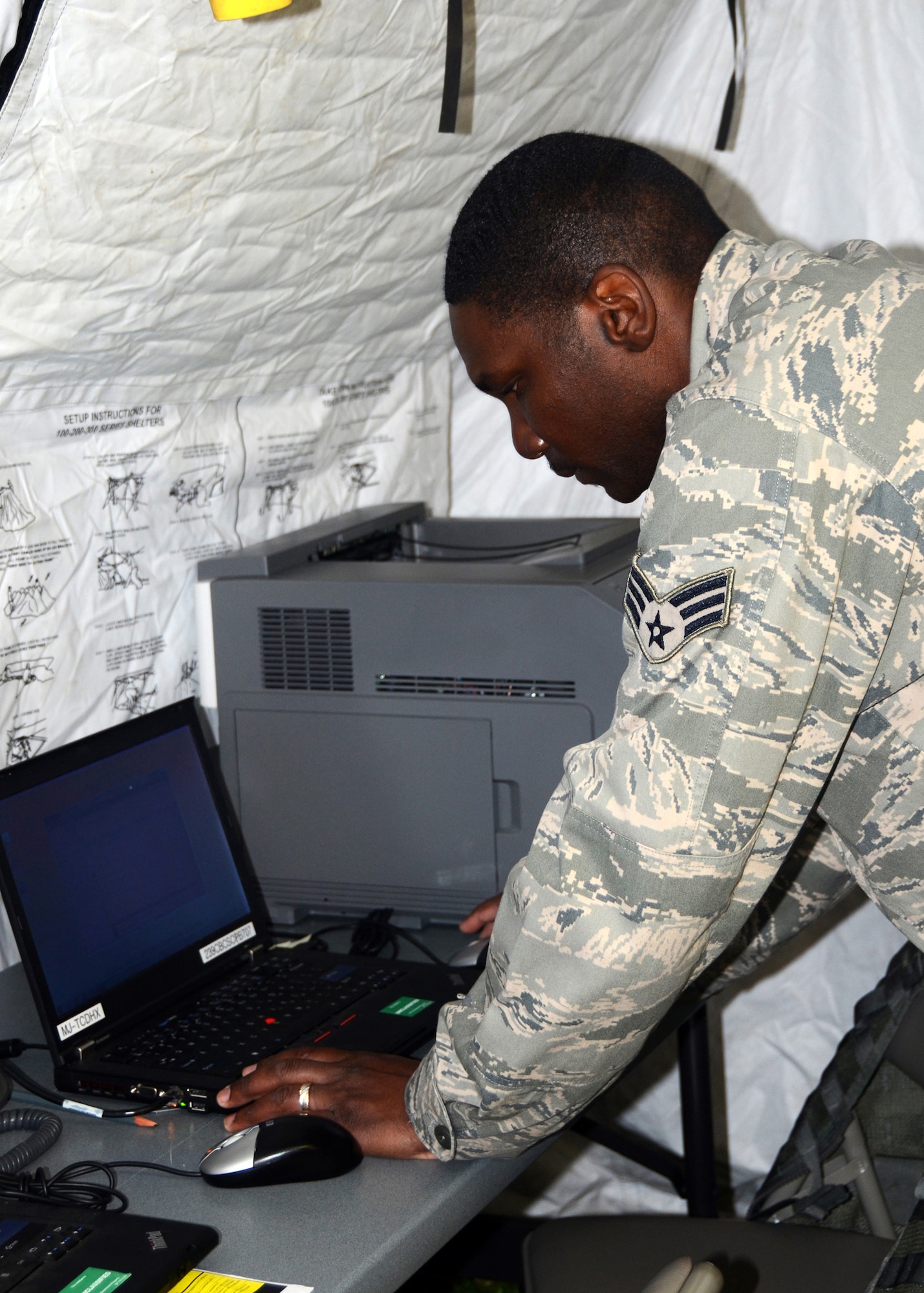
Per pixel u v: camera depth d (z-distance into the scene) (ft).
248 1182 3.00
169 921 4.13
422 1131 3.03
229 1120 3.31
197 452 4.99
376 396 5.92
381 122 4.30
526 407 3.28
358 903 4.66
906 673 2.69
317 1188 3.04
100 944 3.85
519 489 6.64
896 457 2.48
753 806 2.58
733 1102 6.77
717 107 5.94
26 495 4.31
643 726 2.64
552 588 4.25
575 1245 4.04
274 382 5.24
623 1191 6.56
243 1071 3.50
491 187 3.13
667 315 3.03
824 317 2.58
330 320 5.12
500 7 4.36
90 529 4.57
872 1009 4.60
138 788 4.18
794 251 2.85
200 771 4.46
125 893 4.01
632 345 3.03
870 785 2.88
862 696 2.67
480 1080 2.86
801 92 5.92
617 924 2.65
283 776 4.68
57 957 3.71
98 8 3.09
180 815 4.31
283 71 3.76
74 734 4.63
